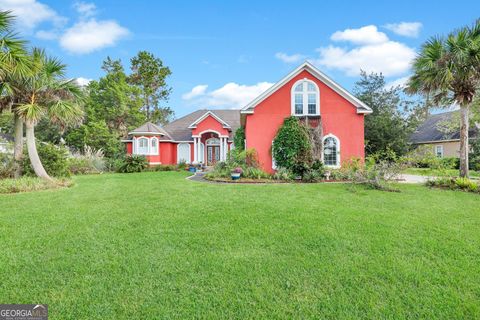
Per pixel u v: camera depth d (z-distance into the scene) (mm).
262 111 14633
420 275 3338
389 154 11352
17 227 5094
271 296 2908
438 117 30094
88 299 2822
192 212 6273
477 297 2914
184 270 3441
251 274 3350
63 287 3043
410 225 5320
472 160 19234
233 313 2639
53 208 6652
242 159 14688
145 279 3219
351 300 2850
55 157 12469
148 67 35969
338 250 4090
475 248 4188
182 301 2805
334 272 3412
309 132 13805
